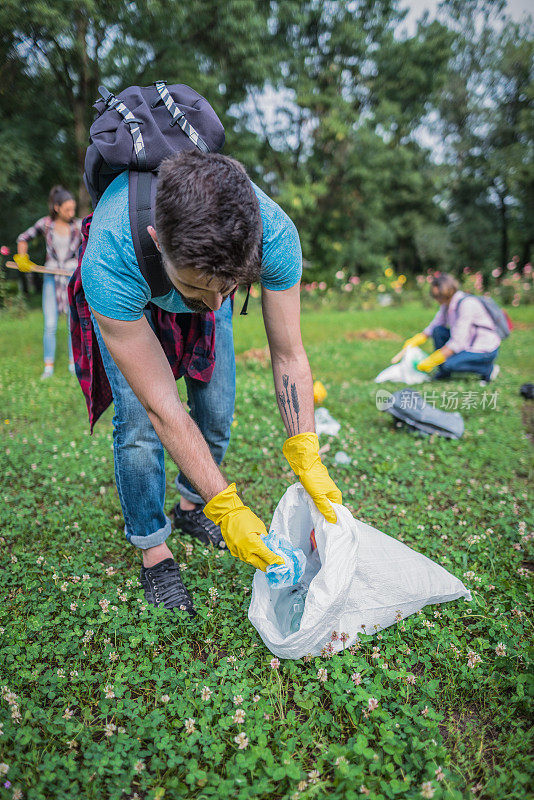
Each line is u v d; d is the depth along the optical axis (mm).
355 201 23656
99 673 2064
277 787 1692
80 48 12875
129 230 1685
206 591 2512
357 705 1940
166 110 1911
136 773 1698
